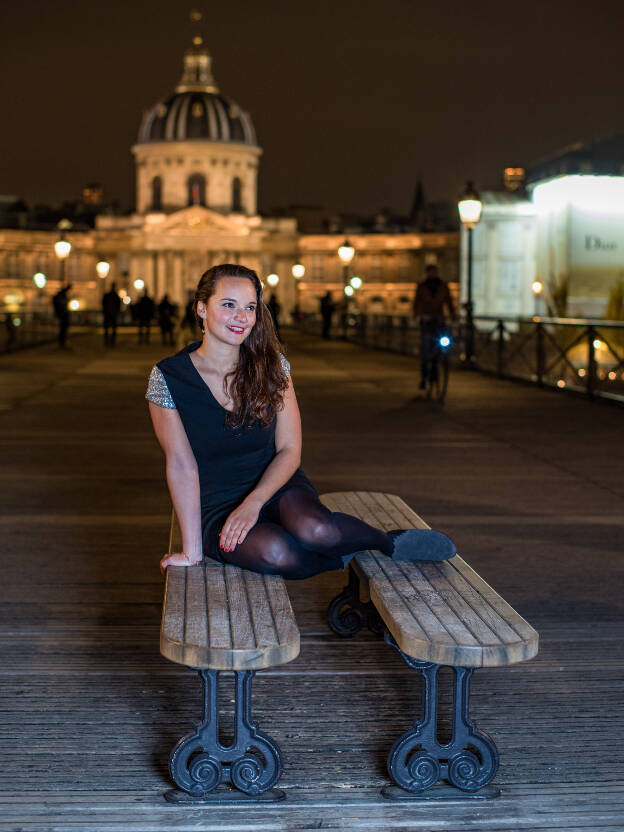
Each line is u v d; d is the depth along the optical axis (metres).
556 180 46.56
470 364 21.91
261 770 3.33
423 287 16.28
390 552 4.00
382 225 122.19
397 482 8.66
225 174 119.88
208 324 3.91
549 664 4.46
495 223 63.03
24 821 3.17
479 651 3.20
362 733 3.78
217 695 3.31
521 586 5.59
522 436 11.52
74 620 4.99
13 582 5.62
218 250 114.50
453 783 3.37
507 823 3.20
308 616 5.03
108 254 117.88
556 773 3.50
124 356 27.62
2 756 3.58
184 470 3.95
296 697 4.08
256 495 3.91
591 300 46.12
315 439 11.23
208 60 125.06
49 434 11.54
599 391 15.66
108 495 8.02
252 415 3.94
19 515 7.30
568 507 7.66
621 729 3.83
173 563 3.93
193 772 3.31
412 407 14.58
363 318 36.56
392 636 3.49
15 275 114.00
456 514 7.40
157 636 4.77
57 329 38.47
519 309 63.69
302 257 119.88
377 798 3.34
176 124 119.69
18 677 4.27
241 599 3.57
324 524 3.82
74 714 3.91
